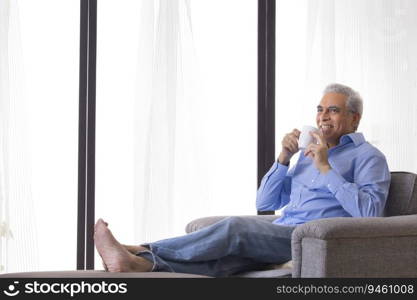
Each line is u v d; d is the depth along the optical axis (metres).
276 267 3.82
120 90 5.62
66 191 5.59
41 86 5.57
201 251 3.60
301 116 5.79
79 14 5.60
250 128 5.82
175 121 5.50
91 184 5.49
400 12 5.95
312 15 5.78
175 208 5.54
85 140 5.49
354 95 4.22
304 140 4.03
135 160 5.48
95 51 5.51
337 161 4.08
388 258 3.26
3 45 5.26
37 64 5.57
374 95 5.89
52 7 5.61
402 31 5.94
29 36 5.56
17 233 5.27
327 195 4.07
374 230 3.22
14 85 5.31
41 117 5.55
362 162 3.99
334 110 4.18
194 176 5.57
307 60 5.75
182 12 5.56
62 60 5.60
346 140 4.16
